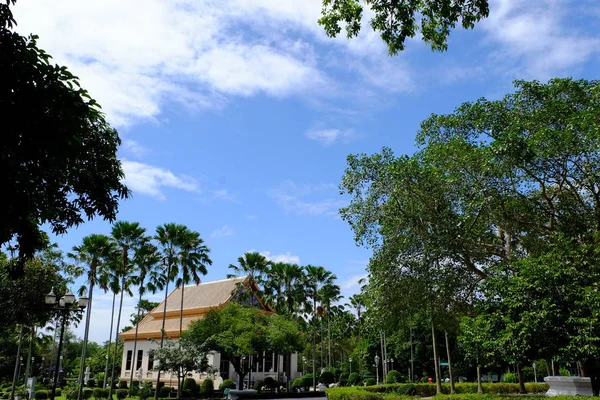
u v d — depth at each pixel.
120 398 35.78
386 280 16.52
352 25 9.39
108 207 10.10
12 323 21.00
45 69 6.32
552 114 14.77
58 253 26.08
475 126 16.27
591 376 13.06
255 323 35.56
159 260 38.94
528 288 12.27
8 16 5.79
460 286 16.27
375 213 16.72
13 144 6.28
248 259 44.25
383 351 50.06
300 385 43.81
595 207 15.47
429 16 8.90
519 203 15.34
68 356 80.88
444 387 32.34
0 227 6.73
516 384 32.88
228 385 37.88
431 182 15.36
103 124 10.37
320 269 50.12
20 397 31.05
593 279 12.01
